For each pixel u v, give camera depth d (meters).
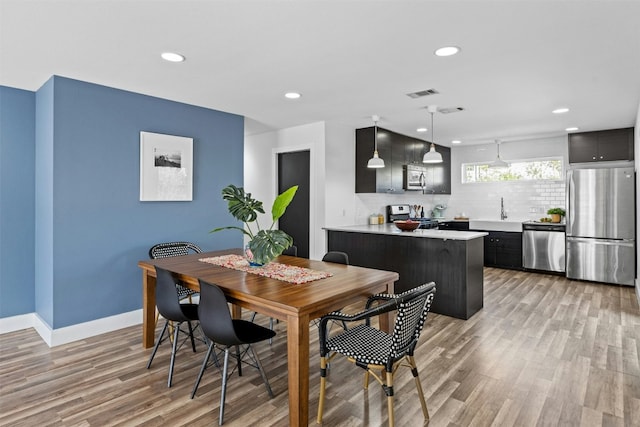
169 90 3.45
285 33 2.28
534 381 2.48
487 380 2.50
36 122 3.44
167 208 3.78
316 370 2.66
